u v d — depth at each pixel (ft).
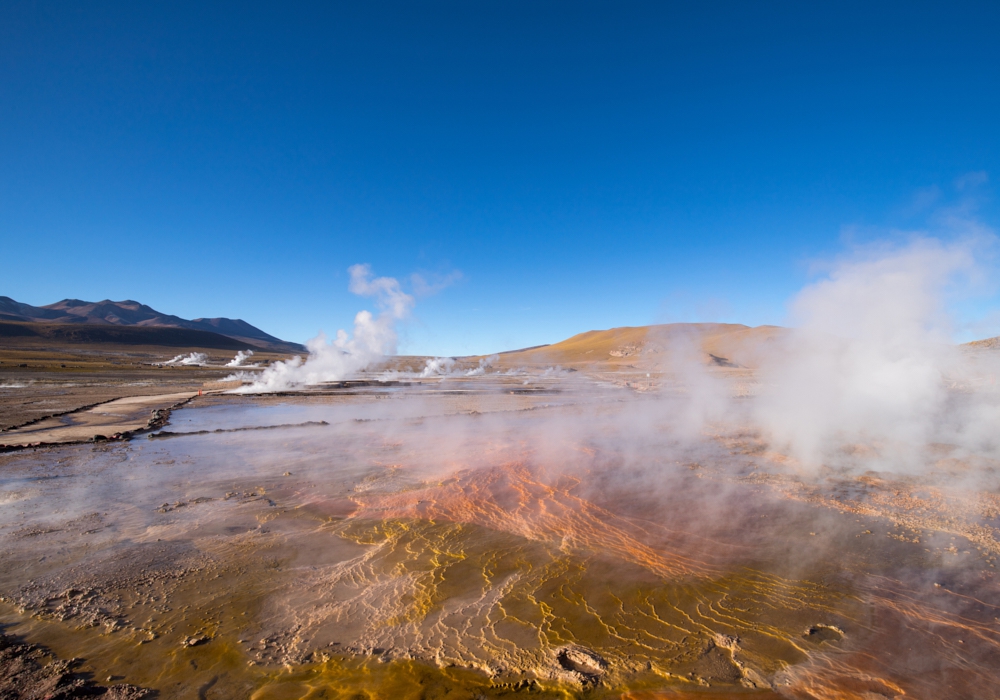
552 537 22.34
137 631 15.11
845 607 16.06
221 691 12.42
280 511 26.32
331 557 20.48
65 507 27.07
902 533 22.20
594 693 12.22
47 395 89.51
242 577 18.66
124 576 18.72
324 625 15.38
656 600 16.65
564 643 14.28
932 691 12.05
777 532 22.53
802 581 17.89
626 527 23.41
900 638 14.32
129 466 36.68
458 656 13.75
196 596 17.22
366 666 13.34
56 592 17.49
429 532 23.12
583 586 17.71
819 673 12.82
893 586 17.43
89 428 53.83
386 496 28.78
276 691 12.39
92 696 12.18
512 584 17.93
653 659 13.53
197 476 33.73
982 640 14.15
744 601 16.57
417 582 18.16
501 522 24.32
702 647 14.03
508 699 12.01
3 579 18.47
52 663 13.51
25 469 35.78
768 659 13.44
